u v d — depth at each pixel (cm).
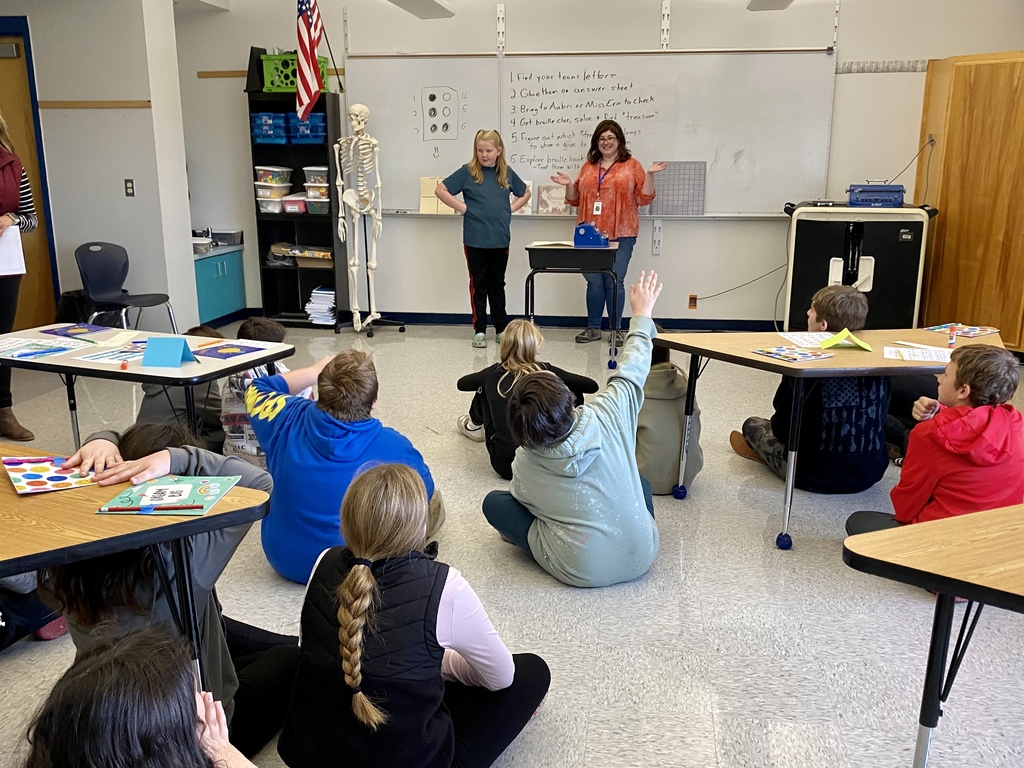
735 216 671
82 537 152
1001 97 563
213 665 187
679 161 667
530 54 661
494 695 199
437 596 168
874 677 240
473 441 440
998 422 270
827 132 647
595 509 279
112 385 544
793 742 213
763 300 690
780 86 644
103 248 583
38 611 249
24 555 145
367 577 157
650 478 369
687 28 651
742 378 562
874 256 598
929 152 627
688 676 241
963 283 604
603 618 271
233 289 736
